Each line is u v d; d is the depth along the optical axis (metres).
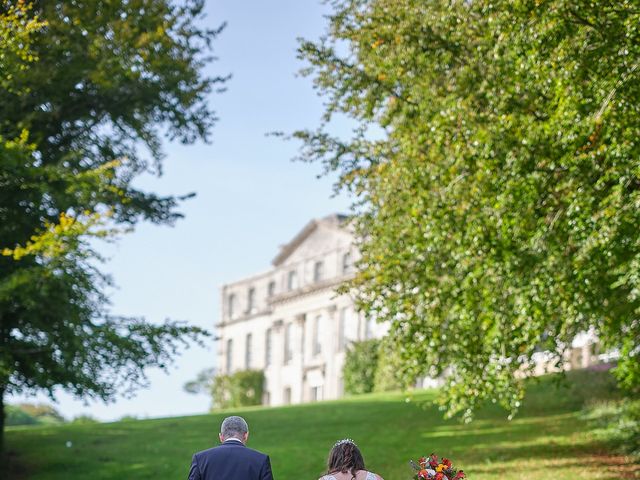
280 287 80.31
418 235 17.33
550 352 18.36
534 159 14.98
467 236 15.99
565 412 30.98
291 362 77.38
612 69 14.19
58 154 25.91
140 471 27.61
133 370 23.92
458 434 29.12
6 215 23.50
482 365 18.02
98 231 21.09
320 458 27.20
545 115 15.28
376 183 19.09
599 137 14.43
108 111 27.27
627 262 14.72
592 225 14.44
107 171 22.39
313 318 75.44
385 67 16.95
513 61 15.05
